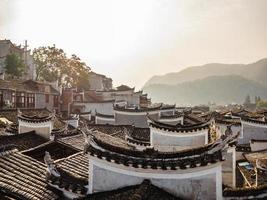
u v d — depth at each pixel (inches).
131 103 3112.7
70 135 914.7
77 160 617.6
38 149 801.6
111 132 1424.7
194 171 436.1
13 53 2947.8
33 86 2506.2
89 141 478.6
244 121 1251.8
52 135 912.9
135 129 1450.5
